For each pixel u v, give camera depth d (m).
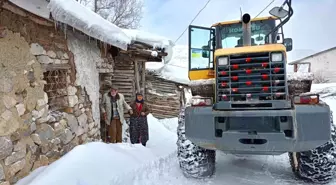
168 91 10.71
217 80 3.28
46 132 3.54
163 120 9.97
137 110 5.96
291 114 2.96
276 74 3.12
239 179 3.82
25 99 3.16
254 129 3.15
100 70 5.86
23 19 3.25
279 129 3.05
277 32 4.82
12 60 2.98
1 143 2.68
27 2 2.91
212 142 3.22
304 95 3.03
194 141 3.32
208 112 3.19
